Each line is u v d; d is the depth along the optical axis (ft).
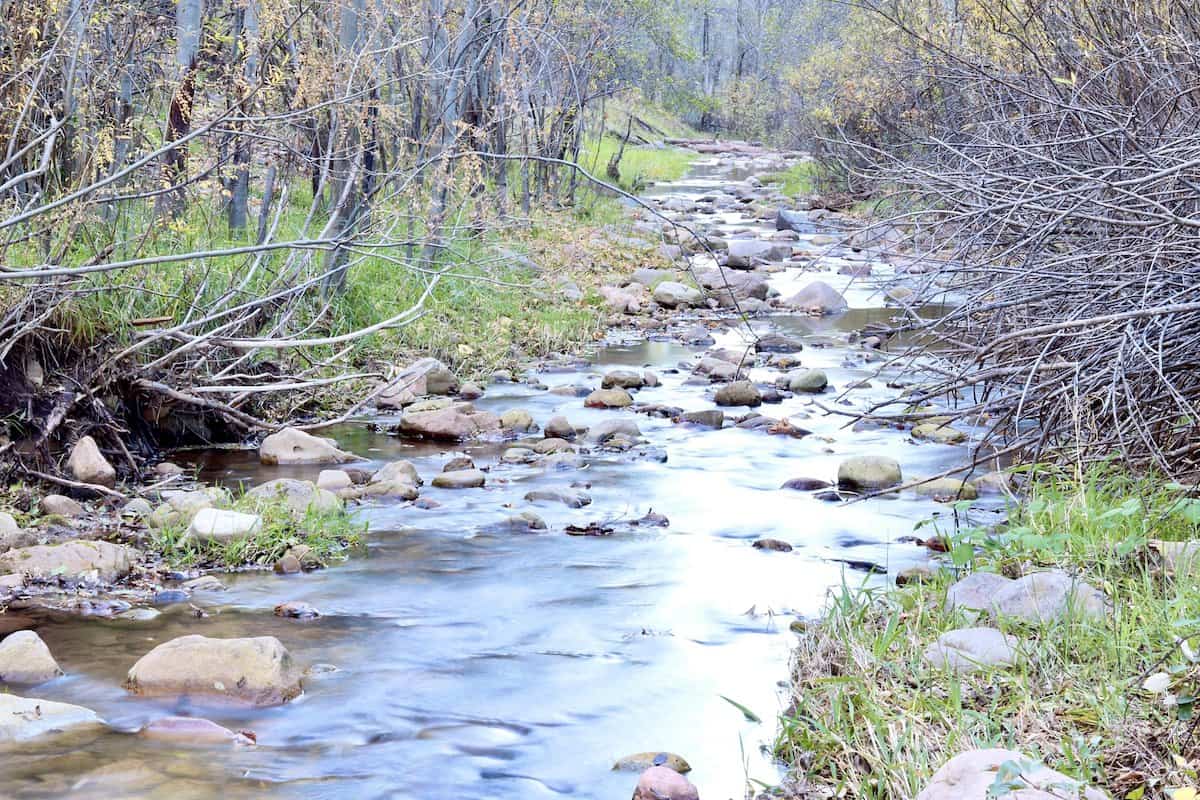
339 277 32.07
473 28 39.29
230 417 24.90
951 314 18.71
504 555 18.33
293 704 12.96
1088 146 21.01
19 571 16.60
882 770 10.57
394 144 37.58
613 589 16.74
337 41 30.73
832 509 20.81
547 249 47.47
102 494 20.63
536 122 55.83
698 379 32.68
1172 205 18.07
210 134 25.11
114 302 23.70
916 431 26.13
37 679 13.41
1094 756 10.18
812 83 89.61
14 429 21.43
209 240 28.07
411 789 11.11
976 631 13.01
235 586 16.85
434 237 27.81
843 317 44.96
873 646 13.29
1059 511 16.16
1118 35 23.80
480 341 35.24
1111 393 15.25
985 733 10.81
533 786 11.19
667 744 12.04
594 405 29.37
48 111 20.68
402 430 26.63
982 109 26.08
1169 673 11.28
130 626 15.17
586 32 61.62
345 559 18.08
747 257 55.36
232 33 30.76
